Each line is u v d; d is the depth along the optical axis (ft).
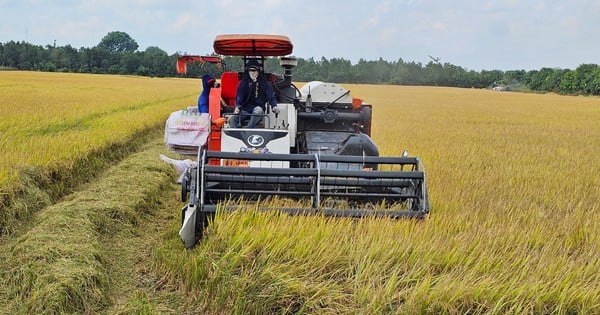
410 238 17.63
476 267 16.20
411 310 14.30
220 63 30.81
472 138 60.54
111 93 107.45
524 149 51.70
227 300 15.88
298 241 17.15
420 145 49.60
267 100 24.58
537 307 14.74
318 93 28.76
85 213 22.66
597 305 14.78
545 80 335.67
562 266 16.70
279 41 22.74
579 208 25.26
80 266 17.20
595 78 287.69
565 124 89.20
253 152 20.85
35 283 16.02
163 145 48.39
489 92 254.88
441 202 23.70
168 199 29.76
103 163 37.37
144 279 18.11
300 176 19.34
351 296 14.93
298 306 14.96
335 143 24.70
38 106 67.51
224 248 17.66
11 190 24.25
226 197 20.35
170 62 294.25
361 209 19.60
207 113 24.88
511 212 23.52
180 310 16.11
